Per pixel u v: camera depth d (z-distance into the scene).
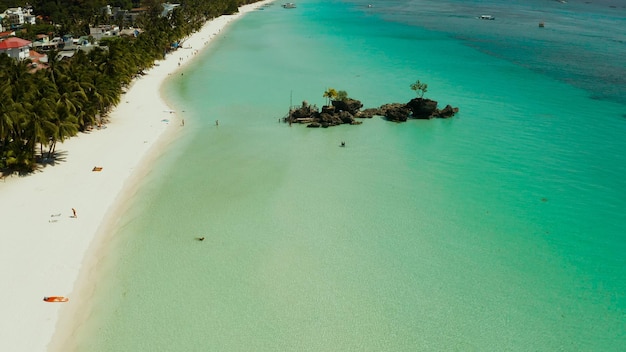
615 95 115.19
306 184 65.75
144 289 44.41
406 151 78.25
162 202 59.59
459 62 152.50
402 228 55.59
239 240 52.34
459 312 42.91
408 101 106.06
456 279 47.12
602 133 88.25
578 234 55.53
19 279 44.16
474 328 41.22
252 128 86.94
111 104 92.06
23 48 125.06
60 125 65.94
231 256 49.59
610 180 69.06
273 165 71.38
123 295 43.50
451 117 96.25
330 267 48.34
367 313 42.53
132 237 52.09
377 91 113.94
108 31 181.62
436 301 44.16
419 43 188.25
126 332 39.56
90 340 38.59
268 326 40.81
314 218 57.12
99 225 53.81
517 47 184.50
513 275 48.00
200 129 85.69
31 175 63.53
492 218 58.44
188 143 78.81
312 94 109.94
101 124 84.88
